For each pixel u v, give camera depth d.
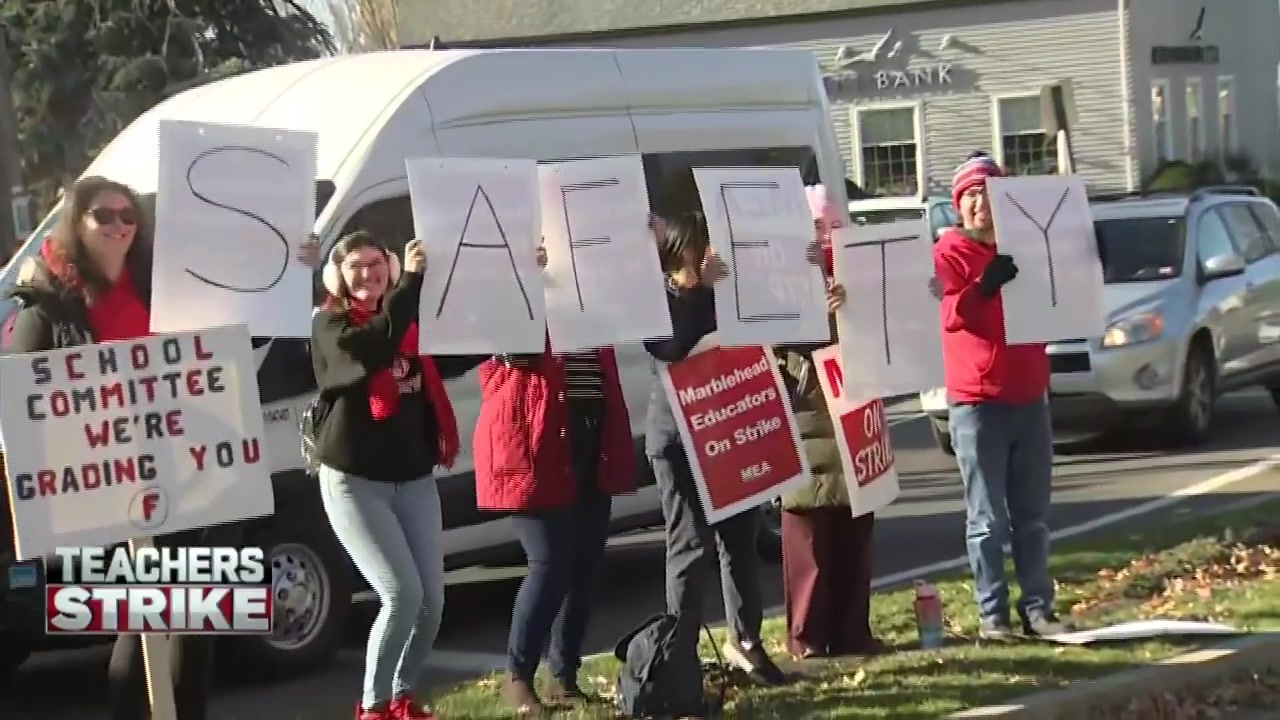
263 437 5.35
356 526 6.01
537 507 6.63
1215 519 10.34
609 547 11.98
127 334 5.48
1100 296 7.46
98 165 9.14
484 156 9.05
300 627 8.32
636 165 6.52
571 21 38.34
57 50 28.83
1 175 18.58
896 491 7.49
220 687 8.25
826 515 7.51
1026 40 35.84
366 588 8.72
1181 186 34.28
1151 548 9.60
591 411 6.81
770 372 6.89
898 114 36.81
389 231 8.57
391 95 8.82
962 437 7.54
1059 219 7.41
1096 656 7.27
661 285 6.52
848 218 11.27
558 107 9.50
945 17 36.25
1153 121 36.56
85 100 28.97
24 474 5.08
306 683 8.27
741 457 6.77
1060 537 10.56
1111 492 12.35
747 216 6.69
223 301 5.50
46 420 5.11
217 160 5.50
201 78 27.95
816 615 7.53
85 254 5.41
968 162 7.47
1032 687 6.80
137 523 5.21
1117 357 13.90
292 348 8.09
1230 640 7.44
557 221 6.45
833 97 37.16
